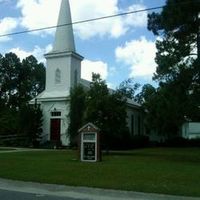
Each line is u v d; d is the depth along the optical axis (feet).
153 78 134.62
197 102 110.01
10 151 124.26
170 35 116.06
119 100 123.95
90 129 92.68
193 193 50.31
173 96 113.39
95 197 50.83
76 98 141.90
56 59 172.14
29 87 294.87
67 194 52.95
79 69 175.94
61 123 165.78
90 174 66.85
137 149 169.68
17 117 170.91
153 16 116.88
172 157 112.47
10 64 292.61
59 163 83.92
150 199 49.26
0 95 290.76
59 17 173.99
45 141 165.68
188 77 109.19
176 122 182.91
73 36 173.88
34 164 81.25
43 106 170.60
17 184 60.75
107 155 117.50
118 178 62.34
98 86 123.65
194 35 112.98
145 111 211.41
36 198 48.80
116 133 122.83
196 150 159.84
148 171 70.90
